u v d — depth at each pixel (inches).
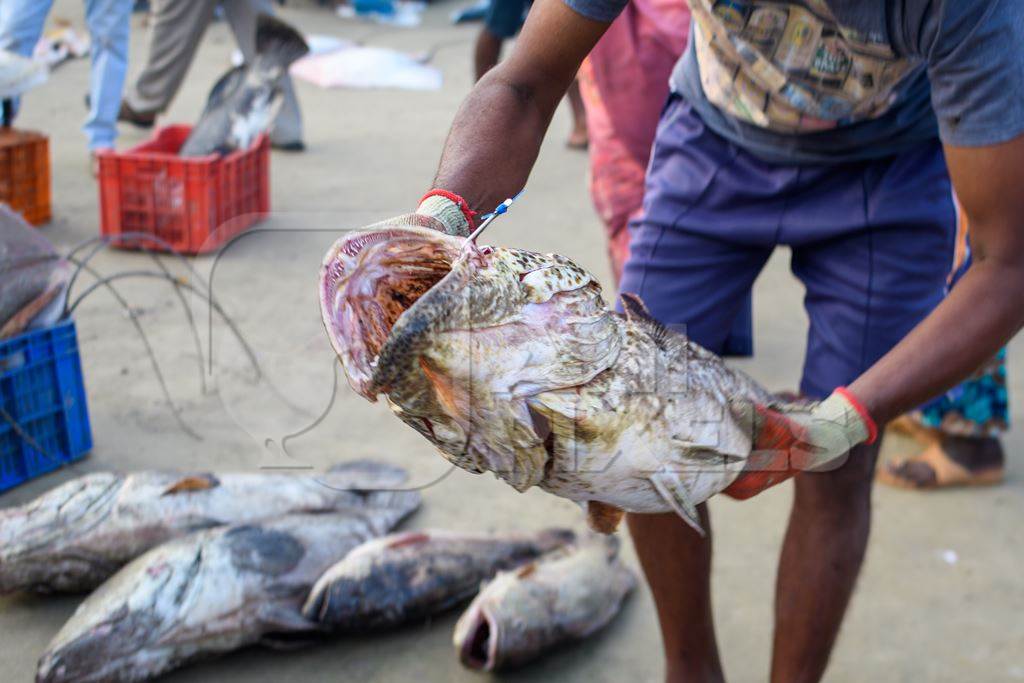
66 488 105.3
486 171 62.5
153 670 90.4
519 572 98.0
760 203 78.9
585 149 248.2
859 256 77.2
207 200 172.2
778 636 82.0
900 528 118.8
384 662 96.2
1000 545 116.2
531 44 65.9
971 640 101.3
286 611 95.2
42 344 116.8
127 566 96.7
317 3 381.4
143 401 135.0
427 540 102.3
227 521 106.4
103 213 178.1
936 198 76.1
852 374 78.6
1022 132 55.4
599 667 96.9
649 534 80.0
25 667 93.4
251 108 186.1
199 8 222.1
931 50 58.0
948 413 124.0
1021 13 54.8
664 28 129.6
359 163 230.5
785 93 72.0
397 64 305.1
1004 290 57.8
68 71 292.4
